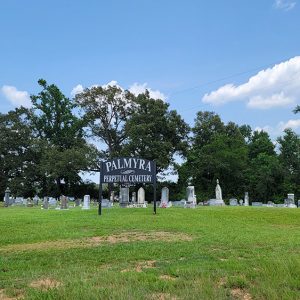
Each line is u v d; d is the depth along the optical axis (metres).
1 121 77.25
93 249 12.37
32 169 76.00
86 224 19.73
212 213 27.86
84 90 78.31
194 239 14.70
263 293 6.96
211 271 8.72
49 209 38.75
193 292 6.98
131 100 78.31
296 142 76.25
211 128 80.50
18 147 77.50
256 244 13.37
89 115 78.69
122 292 6.88
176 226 18.92
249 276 8.20
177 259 10.63
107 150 78.94
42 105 80.88
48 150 72.44
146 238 15.25
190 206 36.81
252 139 90.56
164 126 71.06
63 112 81.06
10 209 39.38
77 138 80.12
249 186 73.50
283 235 16.09
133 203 39.47
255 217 25.73
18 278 8.62
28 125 79.44
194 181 75.12
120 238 15.30
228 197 72.62
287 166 75.38
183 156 74.06
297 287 7.35
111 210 31.02
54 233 16.56
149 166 27.86
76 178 76.75
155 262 10.11
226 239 14.54
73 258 10.95
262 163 75.94
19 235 16.03
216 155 72.00
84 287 7.25
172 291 7.09
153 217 23.77
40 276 8.60
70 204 54.78
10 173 77.06
